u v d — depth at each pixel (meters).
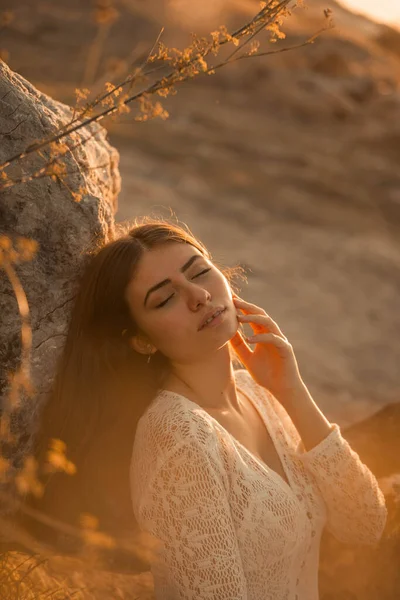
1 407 2.36
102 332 2.55
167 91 1.98
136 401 2.65
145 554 2.37
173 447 2.34
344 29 25.55
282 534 2.46
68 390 2.58
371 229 14.04
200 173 15.29
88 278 2.50
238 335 2.83
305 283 10.86
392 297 10.92
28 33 19.41
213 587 2.28
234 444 2.49
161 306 2.47
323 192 15.66
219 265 2.95
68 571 2.56
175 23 20.83
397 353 9.22
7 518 2.47
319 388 7.89
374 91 22.39
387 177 17.03
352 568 2.88
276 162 16.89
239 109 19.88
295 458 2.76
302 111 20.41
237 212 13.62
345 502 2.69
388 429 3.32
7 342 2.36
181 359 2.56
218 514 2.30
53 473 2.59
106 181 2.88
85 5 21.89
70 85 16.19
